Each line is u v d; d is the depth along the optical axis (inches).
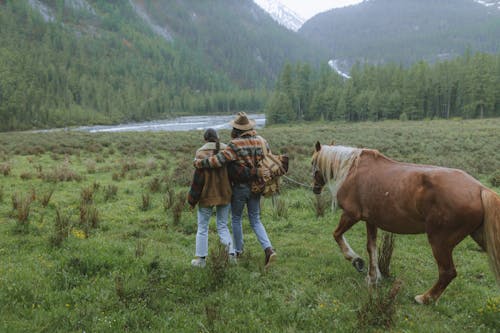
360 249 235.1
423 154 732.0
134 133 1497.3
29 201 316.5
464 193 139.0
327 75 4384.8
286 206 339.6
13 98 3582.7
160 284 162.2
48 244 212.8
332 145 207.3
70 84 5036.9
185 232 270.1
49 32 6919.3
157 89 6328.7
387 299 141.0
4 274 166.2
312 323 137.7
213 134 190.2
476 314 151.3
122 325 130.6
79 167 594.2
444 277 148.9
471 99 3228.3
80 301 146.9
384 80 4065.0
